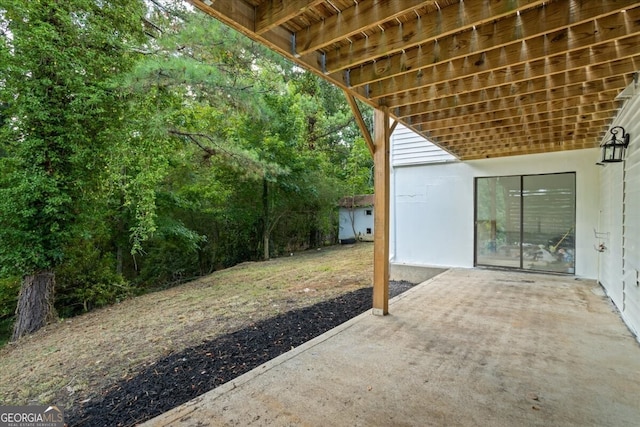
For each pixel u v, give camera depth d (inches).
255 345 138.9
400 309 163.6
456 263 285.7
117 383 118.0
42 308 233.9
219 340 148.9
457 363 104.1
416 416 76.6
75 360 148.7
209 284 310.5
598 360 105.4
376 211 157.0
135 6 258.2
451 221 288.2
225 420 75.6
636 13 89.7
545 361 104.9
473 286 213.3
